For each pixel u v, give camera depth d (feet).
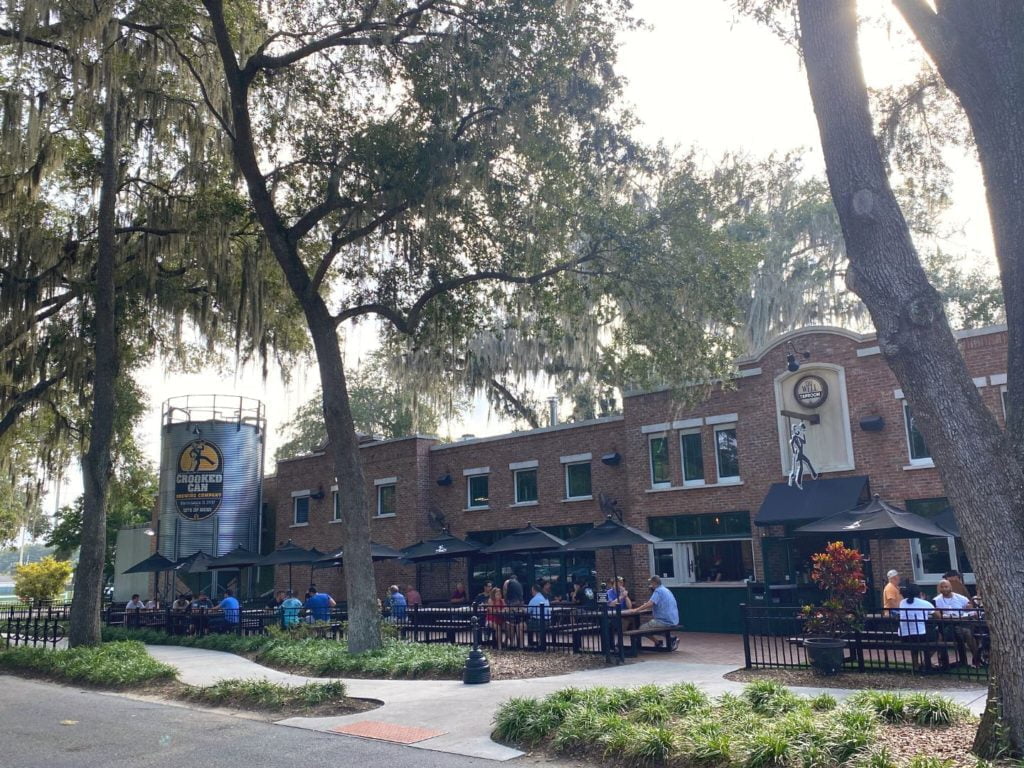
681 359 60.23
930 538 63.87
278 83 63.87
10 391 77.56
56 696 45.96
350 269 64.18
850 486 66.64
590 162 57.31
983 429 23.89
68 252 76.59
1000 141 25.81
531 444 92.27
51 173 73.26
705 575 75.92
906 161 47.01
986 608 23.52
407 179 54.19
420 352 94.89
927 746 24.95
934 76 44.39
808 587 66.95
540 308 63.82
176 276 78.33
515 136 56.18
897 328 24.97
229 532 113.91
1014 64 25.71
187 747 31.07
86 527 64.39
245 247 71.77
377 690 42.52
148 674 48.29
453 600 88.12
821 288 117.39
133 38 67.41
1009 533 23.13
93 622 63.41
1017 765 21.63
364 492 56.08
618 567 81.82
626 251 57.88
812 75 27.78
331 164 60.44
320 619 71.82
